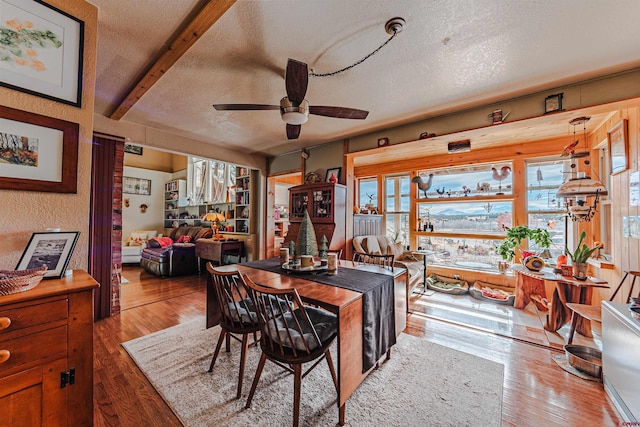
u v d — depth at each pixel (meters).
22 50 1.18
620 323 1.58
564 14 1.53
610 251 3.01
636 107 2.26
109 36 1.76
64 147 1.30
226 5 1.44
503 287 4.07
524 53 1.91
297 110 2.00
